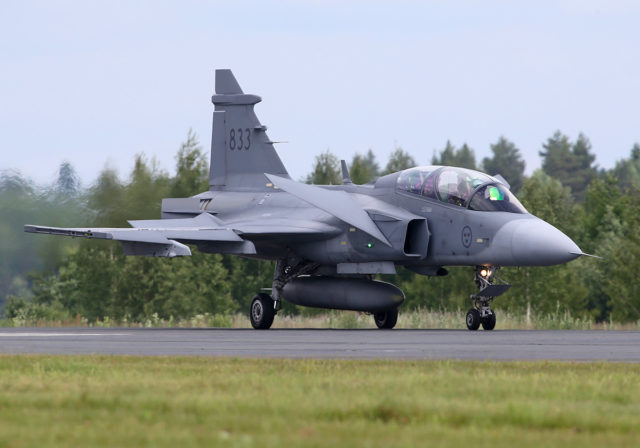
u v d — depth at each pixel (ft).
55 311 605.31
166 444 74.08
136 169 475.72
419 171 285.23
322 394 102.58
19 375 123.95
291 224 298.35
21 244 439.22
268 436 77.82
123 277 556.51
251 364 138.72
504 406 94.32
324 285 299.17
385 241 276.00
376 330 278.26
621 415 90.99
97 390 107.04
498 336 227.20
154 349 178.29
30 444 73.97
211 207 343.05
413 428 83.10
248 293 640.99
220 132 354.74
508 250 258.57
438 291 646.74
